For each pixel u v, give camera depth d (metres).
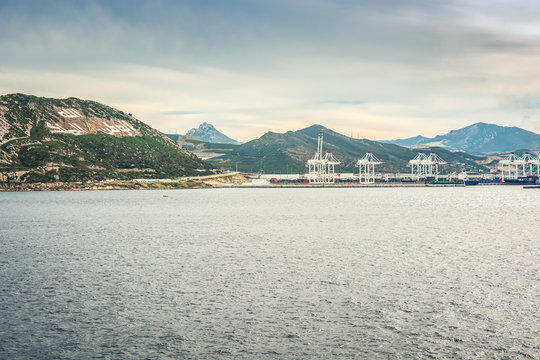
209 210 196.00
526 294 57.91
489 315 50.41
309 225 135.50
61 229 127.81
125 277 67.25
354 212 183.38
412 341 43.97
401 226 132.62
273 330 46.50
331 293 58.56
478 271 70.44
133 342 43.78
